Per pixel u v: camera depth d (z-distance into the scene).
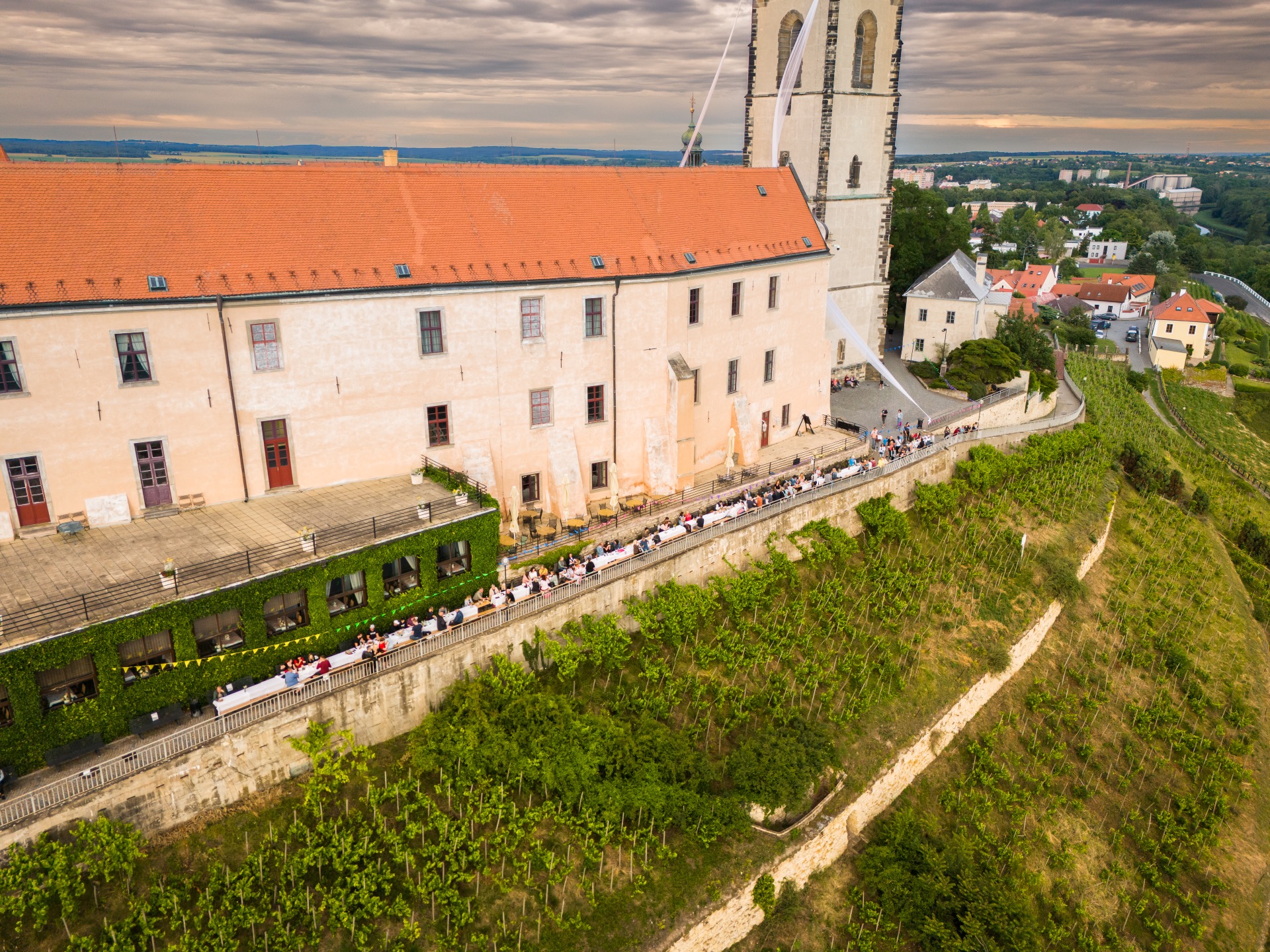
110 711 30.50
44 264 34.38
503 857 32.06
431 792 33.59
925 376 83.06
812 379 65.19
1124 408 102.56
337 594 36.00
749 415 58.38
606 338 48.69
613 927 31.20
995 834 42.66
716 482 54.84
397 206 43.41
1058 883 41.81
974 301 83.19
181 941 27.17
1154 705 53.38
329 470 41.91
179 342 36.91
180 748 29.89
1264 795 50.72
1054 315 150.75
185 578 32.66
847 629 47.97
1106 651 57.19
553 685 39.66
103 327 35.22
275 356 39.50
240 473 39.78
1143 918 41.81
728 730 40.16
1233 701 55.88
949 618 51.81
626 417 50.94
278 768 32.41
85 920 27.20
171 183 38.44
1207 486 91.12
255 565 33.84
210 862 29.52
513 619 38.50
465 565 40.12
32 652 28.36
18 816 27.05
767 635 45.53
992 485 65.81
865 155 75.06
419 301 42.03
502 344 45.00
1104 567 66.25
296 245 39.91
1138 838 45.12
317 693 32.84
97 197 36.59
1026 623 53.84
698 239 53.81
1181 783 49.06
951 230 99.69
